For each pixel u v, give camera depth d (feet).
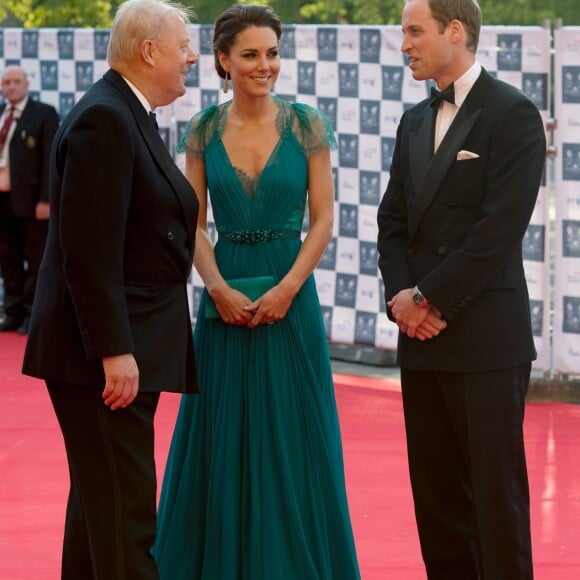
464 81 48.47
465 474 50.55
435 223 48.57
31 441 81.10
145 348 46.06
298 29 99.14
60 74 115.85
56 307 45.44
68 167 44.14
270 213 52.85
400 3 308.40
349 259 99.76
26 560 59.21
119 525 45.75
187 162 54.65
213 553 52.08
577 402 89.86
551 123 88.28
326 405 53.62
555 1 313.12
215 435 52.47
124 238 45.11
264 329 52.65
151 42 46.42
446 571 51.13
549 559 59.16
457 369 48.21
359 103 98.02
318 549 52.08
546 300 90.07
